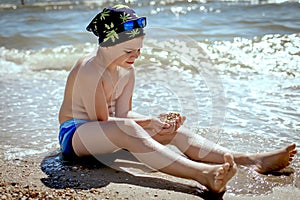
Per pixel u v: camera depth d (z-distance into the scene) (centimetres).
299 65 544
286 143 364
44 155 352
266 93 467
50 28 757
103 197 283
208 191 294
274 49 602
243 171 316
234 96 461
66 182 305
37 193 289
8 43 686
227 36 659
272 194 289
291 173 316
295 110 425
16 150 363
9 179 311
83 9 871
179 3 868
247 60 567
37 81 544
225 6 832
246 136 378
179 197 284
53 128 408
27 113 445
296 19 726
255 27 696
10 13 852
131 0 899
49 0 931
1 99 485
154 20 764
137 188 296
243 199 284
